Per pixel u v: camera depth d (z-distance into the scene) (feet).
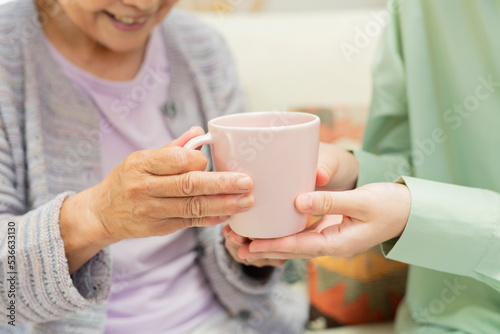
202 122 2.95
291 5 4.85
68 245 1.92
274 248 1.69
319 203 1.60
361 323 3.17
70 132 2.45
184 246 2.82
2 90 2.29
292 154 1.52
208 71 3.03
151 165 1.55
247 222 1.63
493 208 1.91
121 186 1.65
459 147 2.31
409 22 2.34
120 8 2.21
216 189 1.50
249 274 2.68
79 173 2.44
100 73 2.63
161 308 2.63
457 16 2.16
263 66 3.78
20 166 2.31
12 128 2.29
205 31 3.11
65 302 1.97
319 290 3.16
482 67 2.15
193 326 2.71
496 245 1.90
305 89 3.80
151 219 1.67
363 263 3.12
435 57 2.32
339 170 2.21
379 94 2.63
